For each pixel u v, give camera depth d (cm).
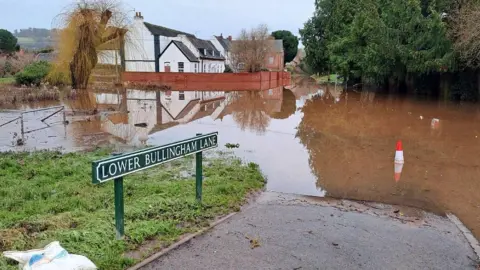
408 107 1988
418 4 2178
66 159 781
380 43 2325
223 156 878
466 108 1912
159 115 1650
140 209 495
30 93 2158
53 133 1155
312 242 439
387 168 813
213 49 5769
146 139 1088
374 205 585
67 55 2114
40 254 351
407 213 554
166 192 577
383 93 2917
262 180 701
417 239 457
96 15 2098
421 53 2120
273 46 6262
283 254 408
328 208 559
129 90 2953
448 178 746
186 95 2706
